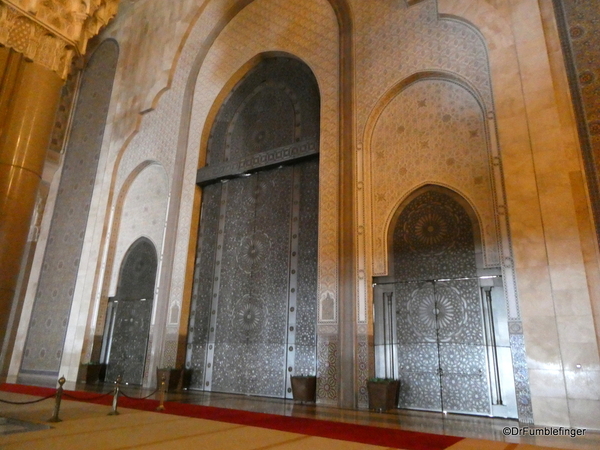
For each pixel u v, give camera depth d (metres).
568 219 5.21
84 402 5.96
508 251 5.71
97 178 11.72
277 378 7.56
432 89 7.04
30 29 4.41
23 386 8.20
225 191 9.43
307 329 7.50
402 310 6.53
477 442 3.77
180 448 3.00
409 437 3.92
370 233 6.97
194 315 8.96
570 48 5.84
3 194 3.97
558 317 5.00
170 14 11.77
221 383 8.17
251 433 3.77
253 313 8.22
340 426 4.46
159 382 8.21
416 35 7.28
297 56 8.78
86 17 4.82
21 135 4.18
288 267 8.07
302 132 8.56
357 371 6.41
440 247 6.46
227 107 9.95
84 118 13.02
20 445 2.93
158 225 10.30
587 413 4.62
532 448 3.58
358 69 7.80
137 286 10.27
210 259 9.14
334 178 7.43
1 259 3.85
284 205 8.49
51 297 11.39
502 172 5.97
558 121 5.57
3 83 4.15
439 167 6.66
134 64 12.25
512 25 6.27
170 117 10.67
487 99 6.33
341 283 6.86
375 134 7.39
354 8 8.19
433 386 6.04
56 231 12.09
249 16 9.95
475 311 6.00
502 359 5.66
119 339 10.12
